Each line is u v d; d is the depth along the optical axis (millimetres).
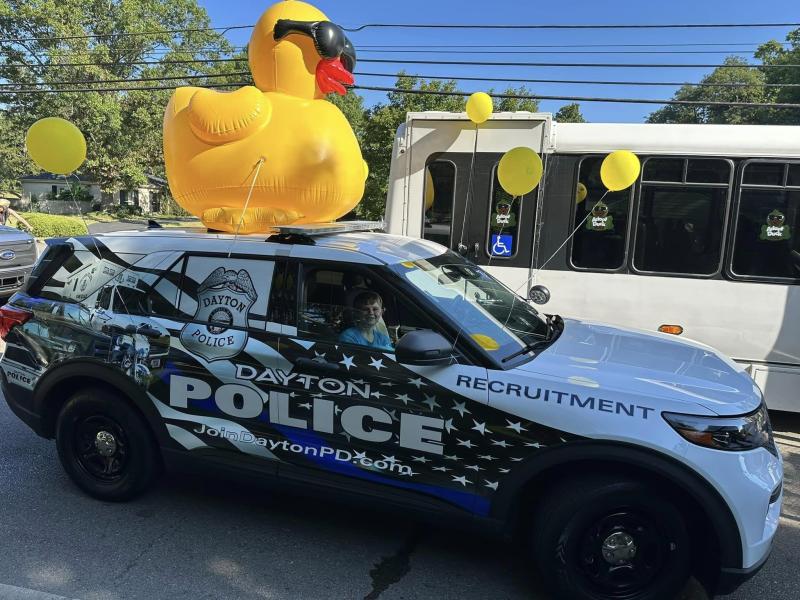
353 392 2797
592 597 2531
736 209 5055
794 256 4969
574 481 2543
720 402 2451
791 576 2980
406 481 2756
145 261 3326
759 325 5059
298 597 2713
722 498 2330
